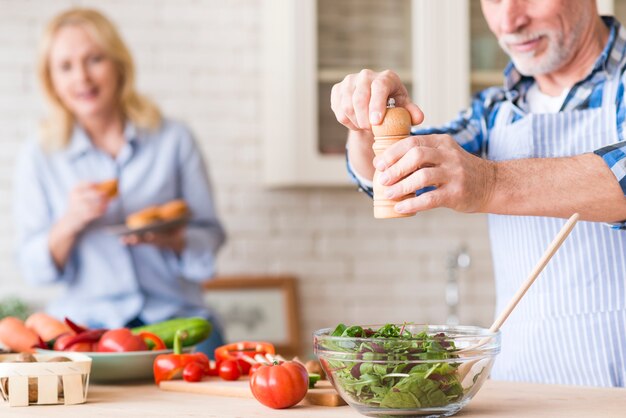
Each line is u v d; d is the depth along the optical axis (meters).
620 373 2.06
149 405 1.62
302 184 3.97
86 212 3.35
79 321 3.46
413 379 1.40
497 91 2.35
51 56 3.47
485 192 1.63
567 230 1.46
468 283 4.38
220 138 4.21
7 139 4.09
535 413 1.47
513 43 2.18
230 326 4.14
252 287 4.18
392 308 4.32
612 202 1.66
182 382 1.83
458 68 3.95
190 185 3.59
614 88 2.15
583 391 1.70
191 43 4.19
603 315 2.07
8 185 4.09
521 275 2.19
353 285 4.30
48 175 3.53
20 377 1.62
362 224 4.31
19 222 3.55
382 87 1.62
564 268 2.11
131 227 3.38
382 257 4.32
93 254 3.48
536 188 1.64
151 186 3.53
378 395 1.42
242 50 4.22
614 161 1.66
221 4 4.20
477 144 2.33
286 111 3.94
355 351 1.42
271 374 1.55
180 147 3.59
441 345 1.42
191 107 4.19
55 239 3.40
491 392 1.71
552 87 2.28
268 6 4.04
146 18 4.16
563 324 2.11
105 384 1.96
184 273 3.51
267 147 4.07
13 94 4.10
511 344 2.21
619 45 2.17
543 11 2.13
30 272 3.48
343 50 3.95
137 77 4.15
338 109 1.74
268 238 4.24
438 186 1.59
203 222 3.60
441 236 4.36
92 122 3.53
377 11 3.97
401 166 1.56
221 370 1.86
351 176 2.05
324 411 1.52
